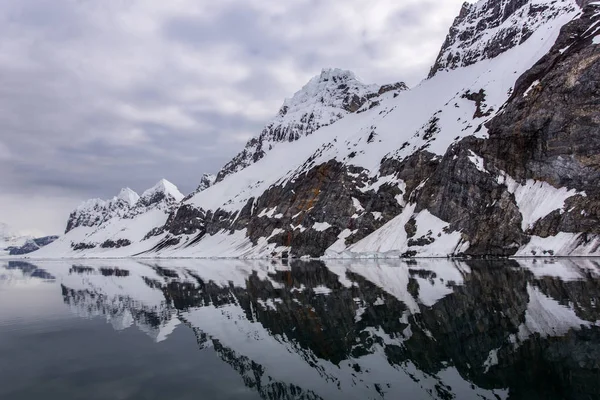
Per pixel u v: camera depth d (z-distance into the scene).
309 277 61.34
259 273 75.38
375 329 24.58
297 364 18.89
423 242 103.56
